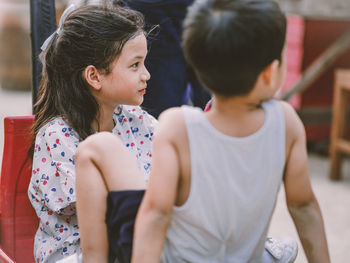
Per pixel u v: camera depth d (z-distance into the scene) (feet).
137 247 3.33
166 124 3.34
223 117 3.33
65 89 4.78
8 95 21.52
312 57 14.52
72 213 4.60
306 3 14.52
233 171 3.32
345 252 8.62
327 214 10.30
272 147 3.37
